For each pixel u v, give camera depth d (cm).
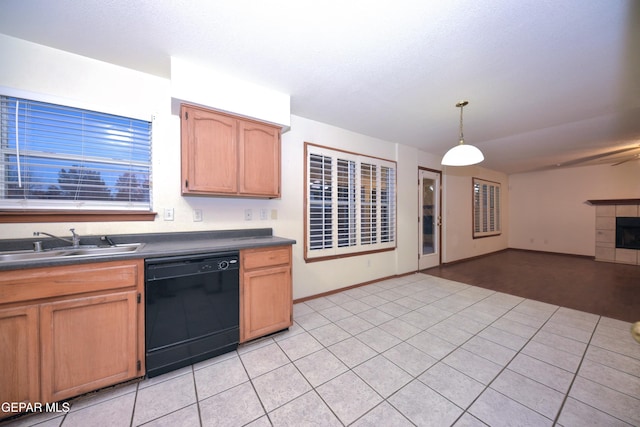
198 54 180
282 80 214
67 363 138
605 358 189
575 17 144
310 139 309
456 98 247
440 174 508
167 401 145
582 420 133
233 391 154
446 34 159
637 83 216
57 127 182
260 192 230
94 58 188
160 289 165
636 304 298
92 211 188
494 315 267
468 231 575
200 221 234
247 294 200
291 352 196
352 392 154
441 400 148
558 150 448
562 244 630
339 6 137
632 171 538
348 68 197
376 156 383
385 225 403
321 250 321
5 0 132
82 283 142
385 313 271
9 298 126
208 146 203
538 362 184
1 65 164
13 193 172
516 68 196
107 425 129
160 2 135
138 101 205
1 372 126
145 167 212
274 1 134
